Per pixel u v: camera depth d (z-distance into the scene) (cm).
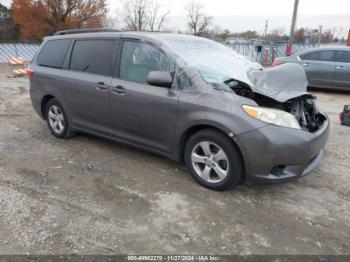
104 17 3600
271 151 302
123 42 403
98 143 485
